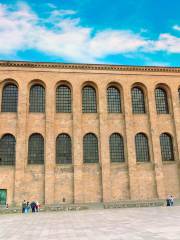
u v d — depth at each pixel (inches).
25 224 731.4
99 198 1387.8
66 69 1513.3
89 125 1481.3
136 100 1585.9
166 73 1615.4
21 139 1376.7
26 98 1439.5
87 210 1167.0
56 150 1427.2
